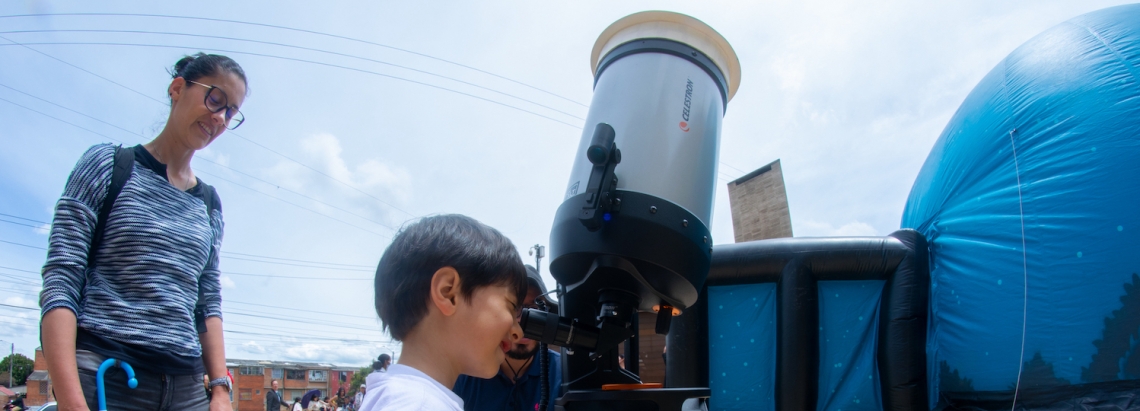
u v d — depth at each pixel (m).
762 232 7.79
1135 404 2.43
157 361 1.31
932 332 3.52
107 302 1.27
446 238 0.90
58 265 1.22
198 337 1.53
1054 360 2.73
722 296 3.92
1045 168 3.01
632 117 1.51
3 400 23.86
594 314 1.44
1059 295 2.77
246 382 39.31
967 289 3.28
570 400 1.25
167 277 1.37
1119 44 3.03
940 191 3.81
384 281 0.93
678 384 3.77
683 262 1.31
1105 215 2.71
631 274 1.31
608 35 1.78
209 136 1.48
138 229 1.34
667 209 1.32
